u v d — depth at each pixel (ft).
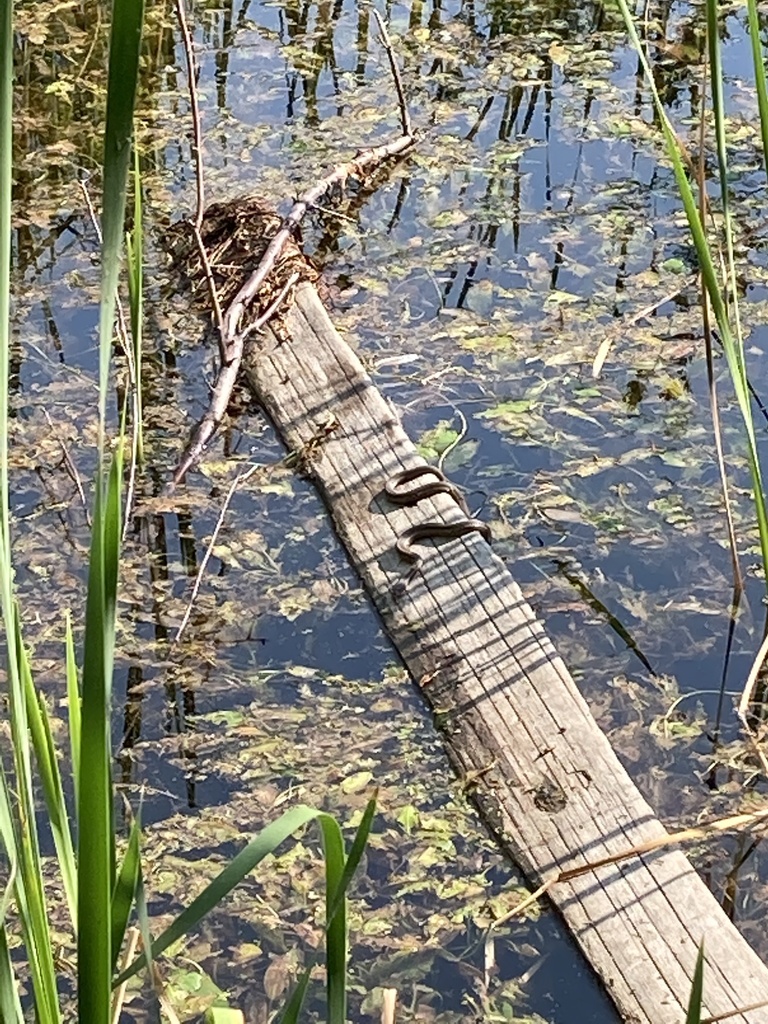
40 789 13.50
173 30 32.48
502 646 14.94
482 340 21.03
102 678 4.80
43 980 6.24
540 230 24.26
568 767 13.39
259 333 20.83
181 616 16.03
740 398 8.67
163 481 18.44
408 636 15.40
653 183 25.54
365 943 11.94
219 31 32.83
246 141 27.68
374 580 16.26
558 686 14.30
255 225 23.17
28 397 20.26
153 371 20.86
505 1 33.94
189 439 19.26
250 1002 11.43
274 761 13.89
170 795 13.48
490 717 14.10
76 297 22.88
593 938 11.64
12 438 19.27
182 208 25.05
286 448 18.89
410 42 31.89
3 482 5.07
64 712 14.23
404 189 25.89
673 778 13.70
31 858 6.07
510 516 17.48
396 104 29.09
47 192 25.93
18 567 16.62
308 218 24.99
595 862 12.06
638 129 27.35
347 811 13.28
